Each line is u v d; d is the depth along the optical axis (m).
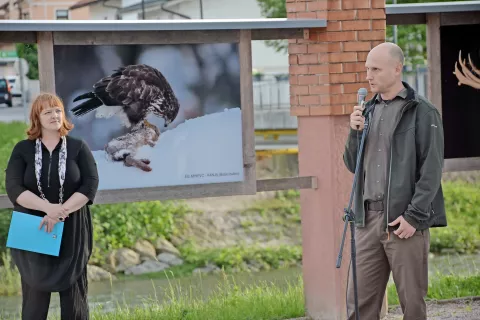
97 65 8.11
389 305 9.62
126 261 18.77
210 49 8.46
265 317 9.27
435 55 9.53
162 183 8.37
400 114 6.59
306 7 8.77
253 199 23.33
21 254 6.86
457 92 9.62
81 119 8.10
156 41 8.26
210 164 8.52
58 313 11.46
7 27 7.59
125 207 20.09
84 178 6.99
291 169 27.41
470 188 23.95
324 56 8.66
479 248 19.23
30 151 6.94
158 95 8.31
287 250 19.61
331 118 8.71
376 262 6.78
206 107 8.47
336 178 8.76
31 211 6.88
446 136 9.60
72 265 6.91
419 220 6.49
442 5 9.20
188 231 20.86
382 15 8.78
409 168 6.57
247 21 8.26
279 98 32.62
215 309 9.77
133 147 8.27
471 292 10.22
